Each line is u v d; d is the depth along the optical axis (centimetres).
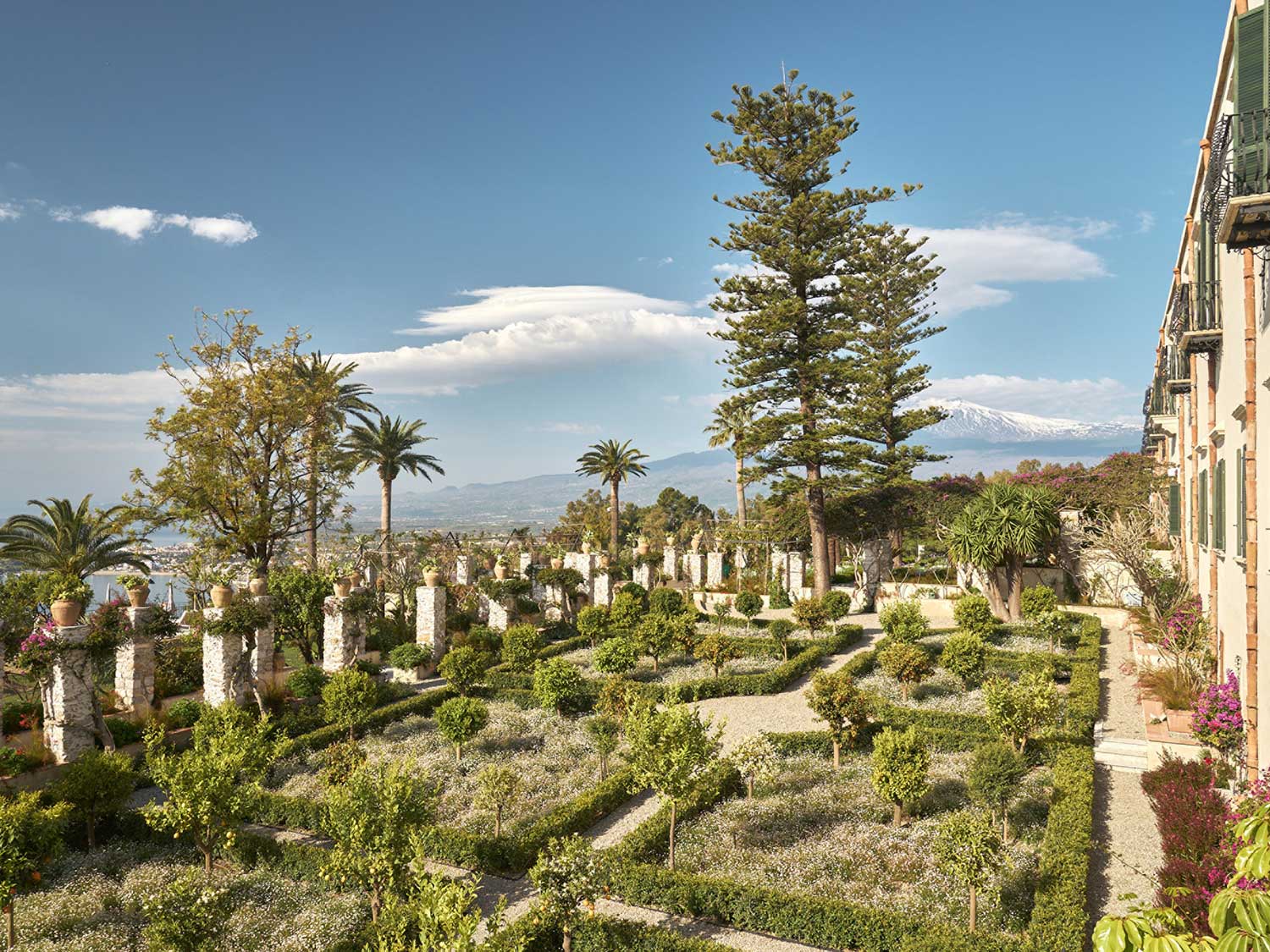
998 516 2605
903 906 1021
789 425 3306
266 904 1087
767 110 3219
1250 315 1170
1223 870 817
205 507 2372
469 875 1170
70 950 955
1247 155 853
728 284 3338
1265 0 879
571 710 1922
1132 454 3288
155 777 1162
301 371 2911
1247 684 1208
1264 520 1123
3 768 1376
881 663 2031
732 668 2289
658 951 931
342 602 2167
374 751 1667
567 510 7281
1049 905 948
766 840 1221
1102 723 1664
